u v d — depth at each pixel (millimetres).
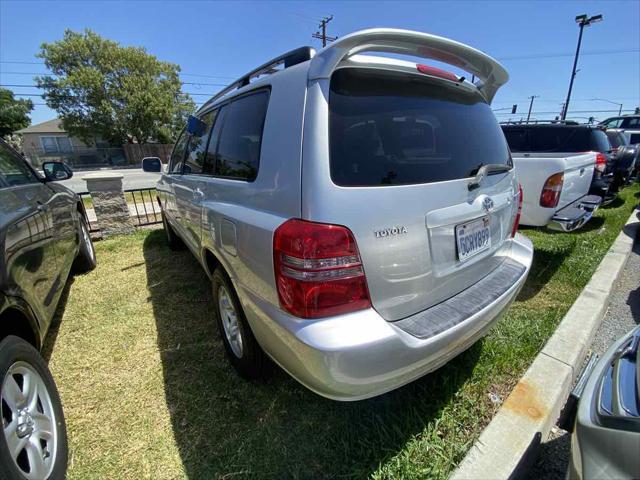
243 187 1762
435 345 1449
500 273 2053
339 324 1303
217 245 2037
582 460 1067
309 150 1334
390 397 1943
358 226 1325
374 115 1469
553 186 3209
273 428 1807
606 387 1274
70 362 2432
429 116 1675
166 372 2293
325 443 1706
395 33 1437
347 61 1425
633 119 14531
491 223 1967
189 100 38281
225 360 2400
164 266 4277
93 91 32094
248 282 1654
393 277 1424
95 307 3234
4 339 1453
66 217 3266
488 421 1793
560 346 2254
